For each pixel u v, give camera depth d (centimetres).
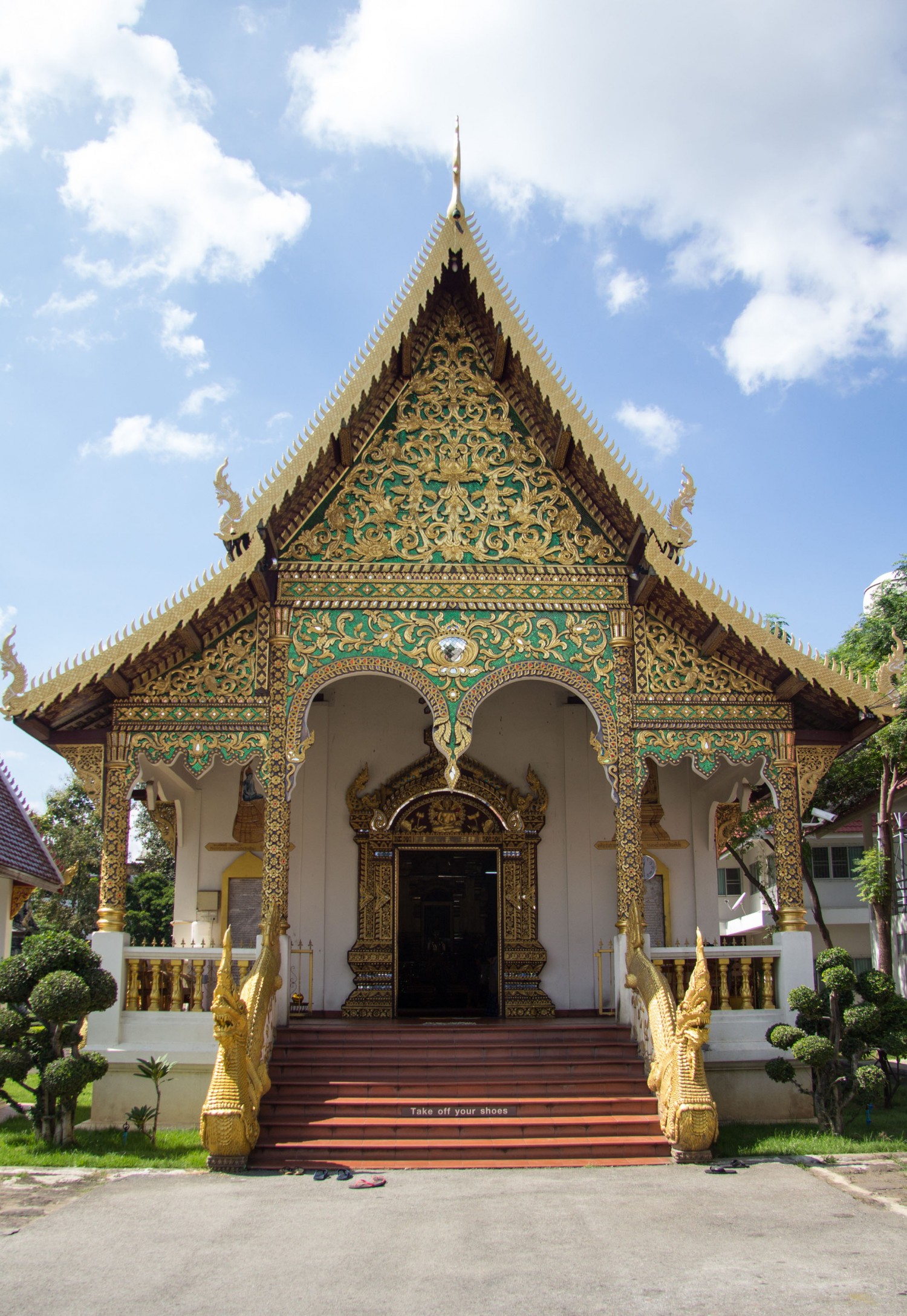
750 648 1290
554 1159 1013
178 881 1602
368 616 1333
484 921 1633
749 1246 732
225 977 988
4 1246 741
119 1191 905
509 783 1648
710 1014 1125
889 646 1864
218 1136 971
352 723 1659
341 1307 612
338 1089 1119
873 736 1631
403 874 1645
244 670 1308
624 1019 1272
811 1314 596
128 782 1272
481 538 1364
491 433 1396
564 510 1377
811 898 2991
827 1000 1188
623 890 1285
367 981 1550
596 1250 723
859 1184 919
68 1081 1034
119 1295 637
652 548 1262
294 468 1254
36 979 1062
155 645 1212
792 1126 1180
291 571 1338
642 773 1309
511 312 1341
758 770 1439
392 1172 973
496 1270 679
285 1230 776
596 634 1345
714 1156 1034
